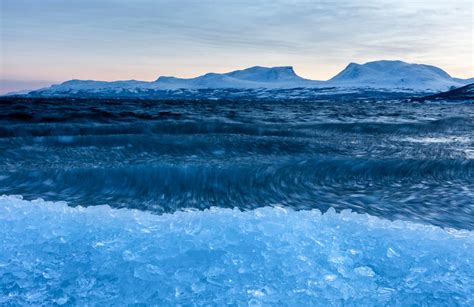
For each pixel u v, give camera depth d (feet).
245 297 6.84
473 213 17.31
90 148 31.09
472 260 8.16
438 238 9.12
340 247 8.64
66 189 20.66
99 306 6.70
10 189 20.27
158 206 19.04
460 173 24.38
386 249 8.63
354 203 19.16
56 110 70.69
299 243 8.59
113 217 9.98
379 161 26.04
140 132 44.88
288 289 7.09
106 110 77.36
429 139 41.65
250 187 21.58
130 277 7.38
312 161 26.08
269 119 67.56
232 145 33.40
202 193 20.63
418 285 7.39
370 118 74.79
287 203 19.58
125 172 21.94
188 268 7.62
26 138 32.86
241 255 8.05
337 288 7.14
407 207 18.26
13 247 8.38
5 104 94.32
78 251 8.27
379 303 6.89
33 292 7.00
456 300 6.97
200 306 6.65
